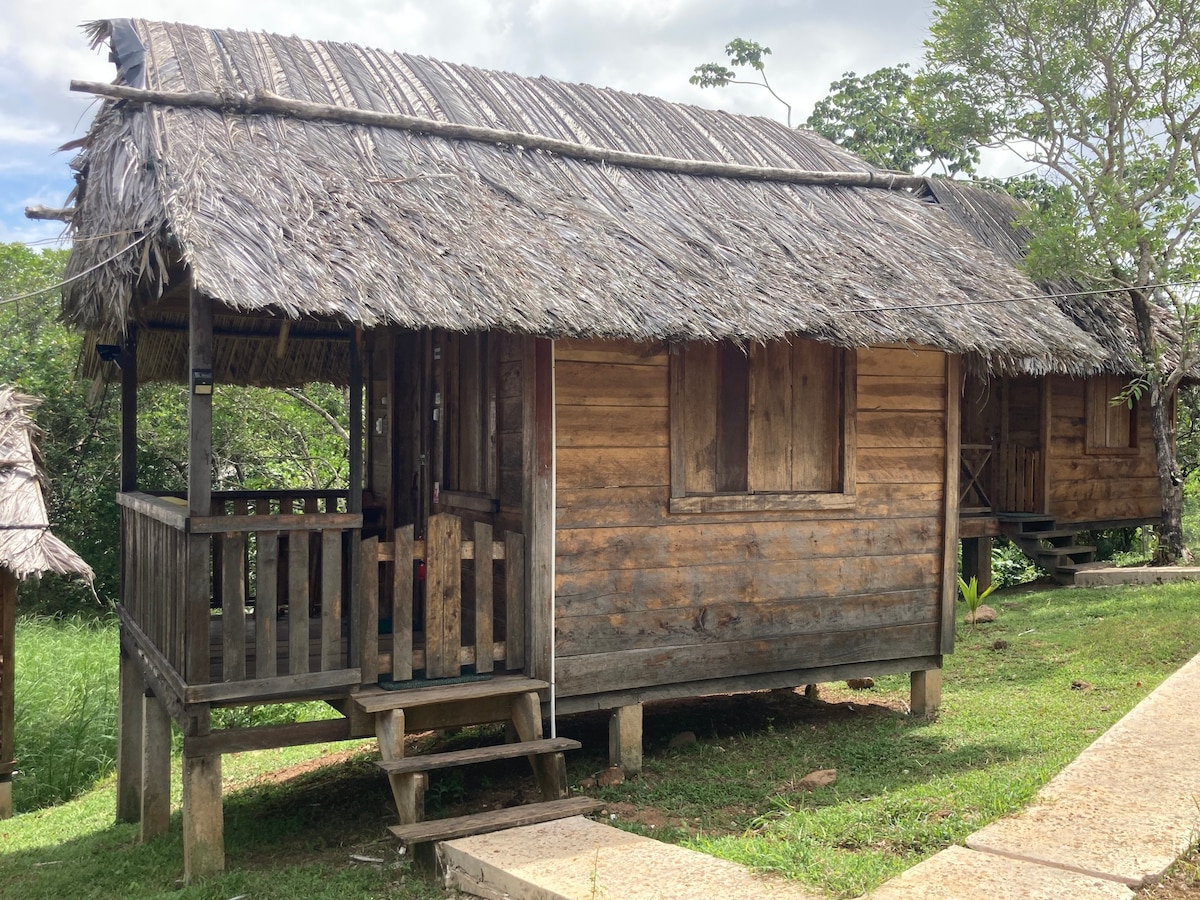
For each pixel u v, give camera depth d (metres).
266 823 7.19
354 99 8.36
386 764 5.81
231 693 5.84
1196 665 7.52
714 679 7.52
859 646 8.09
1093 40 13.94
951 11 14.88
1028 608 12.58
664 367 7.36
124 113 7.28
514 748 6.23
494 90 9.66
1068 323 8.58
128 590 8.55
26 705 11.04
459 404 8.23
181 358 9.51
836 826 5.16
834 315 7.11
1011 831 4.43
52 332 18.75
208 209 5.93
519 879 4.71
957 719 8.14
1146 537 17.17
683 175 8.93
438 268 6.29
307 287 5.68
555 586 6.93
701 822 6.04
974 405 15.87
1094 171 14.27
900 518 8.30
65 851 7.56
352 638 6.25
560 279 6.55
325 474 20.58
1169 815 4.52
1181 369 14.54
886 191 10.00
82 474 17.95
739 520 7.64
